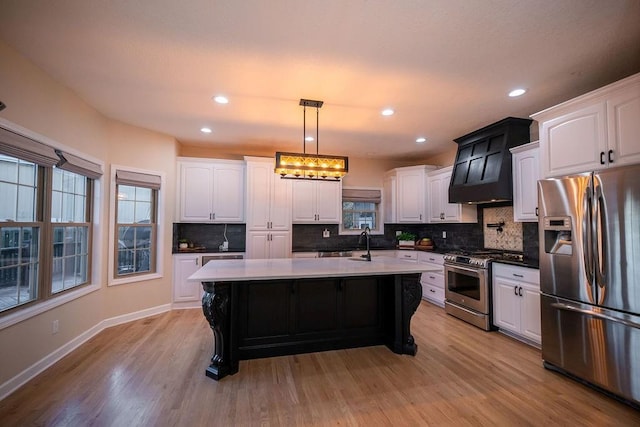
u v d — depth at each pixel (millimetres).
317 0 1738
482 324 3645
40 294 2643
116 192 3801
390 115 3576
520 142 3746
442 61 2393
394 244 6184
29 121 2424
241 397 2244
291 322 3018
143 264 4168
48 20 1917
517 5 1783
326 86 2828
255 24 1953
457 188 4324
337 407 2133
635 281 2076
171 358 2861
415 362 2828
